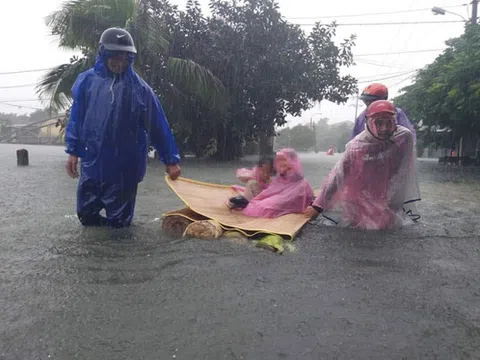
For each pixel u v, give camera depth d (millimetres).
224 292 2875
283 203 5250
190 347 2186
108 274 3182
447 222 5523
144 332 2330
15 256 3631
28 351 2133
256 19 17844
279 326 2418
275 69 18219
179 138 19266
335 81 19344
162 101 16234
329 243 4254
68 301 2703
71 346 2182
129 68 4699
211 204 5301
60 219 5246
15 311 2555
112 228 4777
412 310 2660
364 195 5180
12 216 5410
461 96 15719
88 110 4660
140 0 14039
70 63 15375
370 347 2213
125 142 4680
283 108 19906
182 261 3494
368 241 4371
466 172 15609
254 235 4281
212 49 17938
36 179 9789
